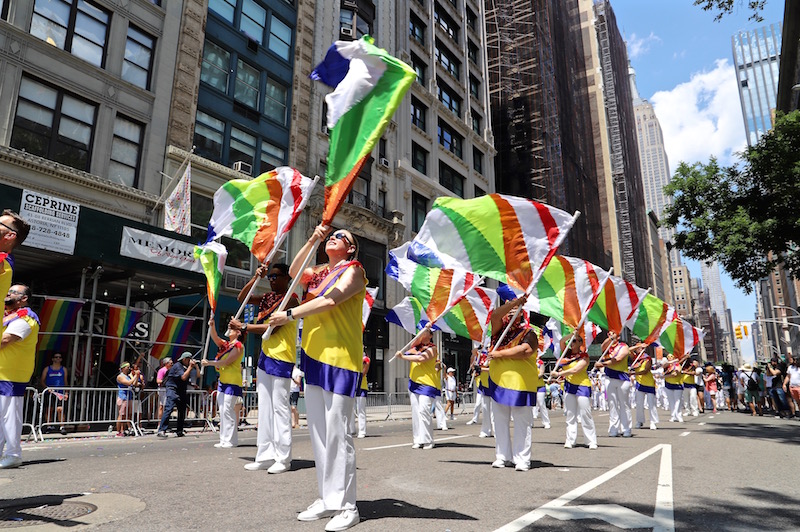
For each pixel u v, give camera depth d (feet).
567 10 217.36
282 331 19.08
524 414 19.34
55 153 52.75
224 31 72.08
